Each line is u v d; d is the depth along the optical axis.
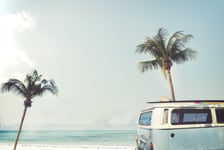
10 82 19.66
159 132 7.51
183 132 7.51
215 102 7.86
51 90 21.02
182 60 19.44
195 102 7.82
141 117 9.16
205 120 7.66
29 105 19.58
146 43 19.81
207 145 7.48
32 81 19.94
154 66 19.89
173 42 19.28
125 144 29.77
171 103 7.80
